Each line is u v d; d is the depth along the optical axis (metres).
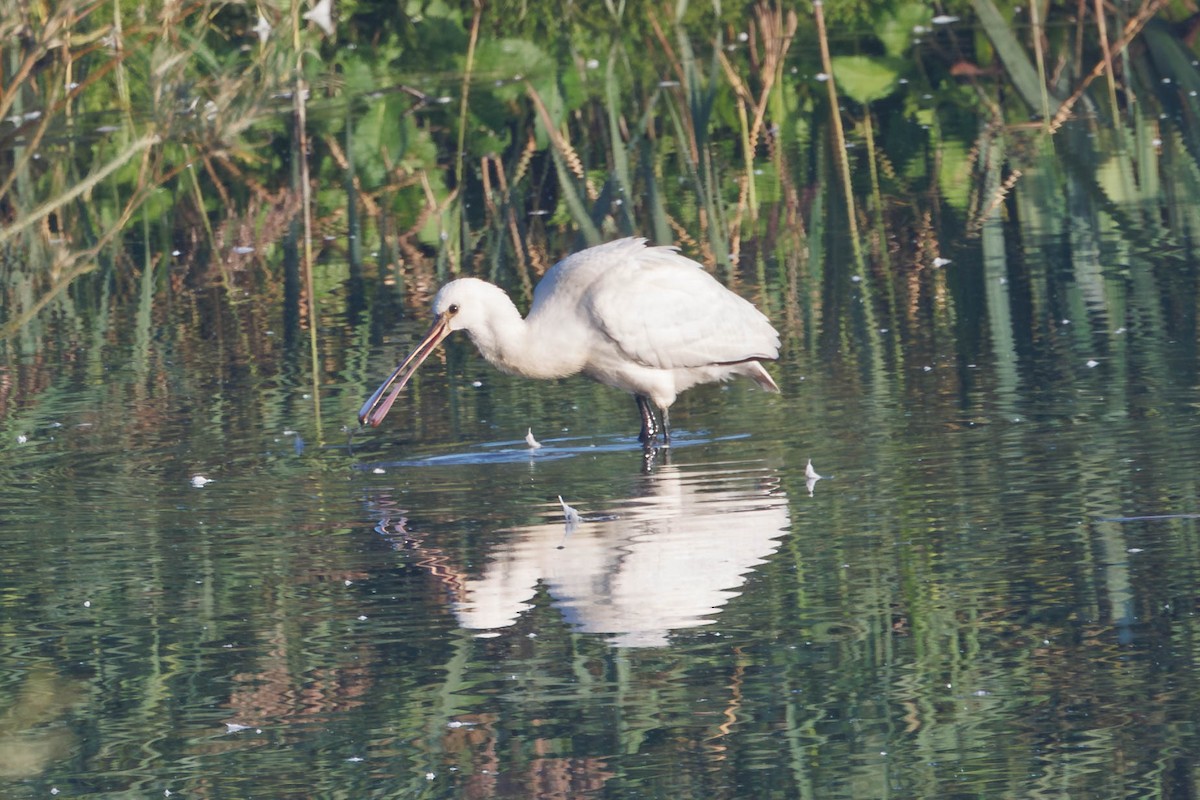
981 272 18.47
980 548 10.82
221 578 10.91
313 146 25.98
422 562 11.03
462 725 8.69
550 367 14.45
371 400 14.17
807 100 27.41
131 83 24.22
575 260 14.56
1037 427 13.33
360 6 29.69
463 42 29.41
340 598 10.46
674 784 8.01
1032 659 9.17
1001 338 16.02
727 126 26.55
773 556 10.89
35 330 18.80
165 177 14.87
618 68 28.95
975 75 28.23
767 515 11.70
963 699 8.76
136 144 14.41
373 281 20.03
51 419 15.18
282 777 8.24
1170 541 10.73
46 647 9.91
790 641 9.54
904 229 20.53
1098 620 9.60
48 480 13.34
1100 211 20.72
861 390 14.75
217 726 8.81
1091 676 8.91
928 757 8.17
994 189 22.02
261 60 14.40
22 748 8.67
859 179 23.02
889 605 9.98
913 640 9.47
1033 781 7.91
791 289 18.36
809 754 8.23
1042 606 9.85
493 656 9.51
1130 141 23.91
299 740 8.62
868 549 10.91
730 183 23.19
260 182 24.89
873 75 28.06
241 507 12.42
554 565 10.87
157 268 21.47
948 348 15.84
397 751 8.45
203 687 9.29
